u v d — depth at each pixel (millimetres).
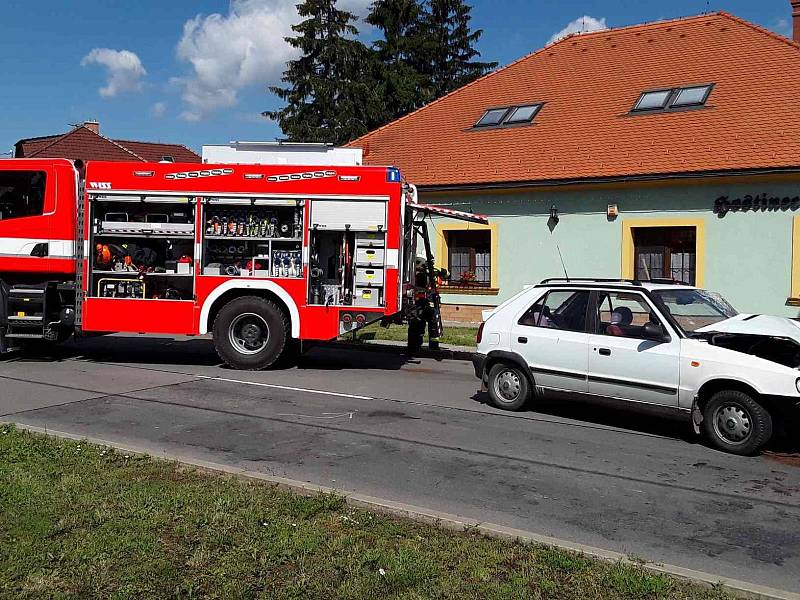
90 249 12250
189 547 4555
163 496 5422
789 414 7172
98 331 12414
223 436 7766
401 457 7102
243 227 12234
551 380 8930
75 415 8719
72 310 12602
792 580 4523
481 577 4262
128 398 9766
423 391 10664
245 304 12141
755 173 15023
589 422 8836
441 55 43719
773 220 15266
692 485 6445
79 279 12359
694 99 17984
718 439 7602
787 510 5836
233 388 10586
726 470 6922
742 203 15547
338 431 8086
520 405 9281
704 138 16516
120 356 13719
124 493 5473
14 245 12461
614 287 8703
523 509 5730
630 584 4164
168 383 10922
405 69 41594
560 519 5531
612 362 8367
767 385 7250
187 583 4066
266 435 7836
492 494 6074
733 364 7496
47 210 12438
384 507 5395
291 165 12102
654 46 21078
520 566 4434
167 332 12250
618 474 6727
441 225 19359
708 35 20484
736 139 16047
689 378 7777
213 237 12211
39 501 5234
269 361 12188
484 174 18594
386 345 15312
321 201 12102
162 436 7738
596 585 4188
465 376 12180
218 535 4727
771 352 7965
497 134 20031
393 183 12055
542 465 6957
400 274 12172
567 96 20469
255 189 12109
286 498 5496
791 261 15078
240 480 5965
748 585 4227
